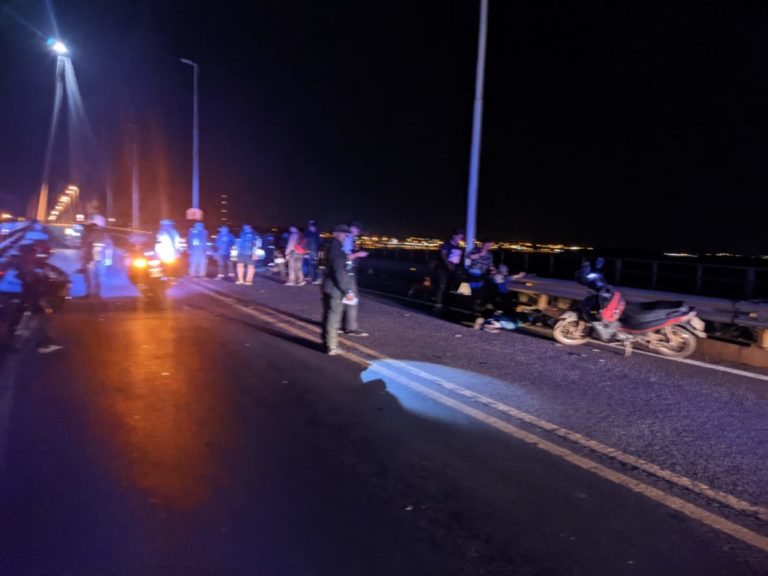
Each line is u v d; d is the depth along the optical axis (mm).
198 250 19266
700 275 18266
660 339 8969
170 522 3789
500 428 5617
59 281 11852
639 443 5309
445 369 7852
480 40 14945
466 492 4293
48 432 5281
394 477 4520
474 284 11484
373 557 3453
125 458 4762
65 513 3869
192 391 6617
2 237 16812
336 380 7195
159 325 10539
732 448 5227
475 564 3406
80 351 8438
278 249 21719
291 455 4895
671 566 3424
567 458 4938
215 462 4723
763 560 3502
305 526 3777
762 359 8305
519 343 9672
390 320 11773
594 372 7836
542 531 3781
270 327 10562
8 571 3232
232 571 3287
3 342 8930
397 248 26469
